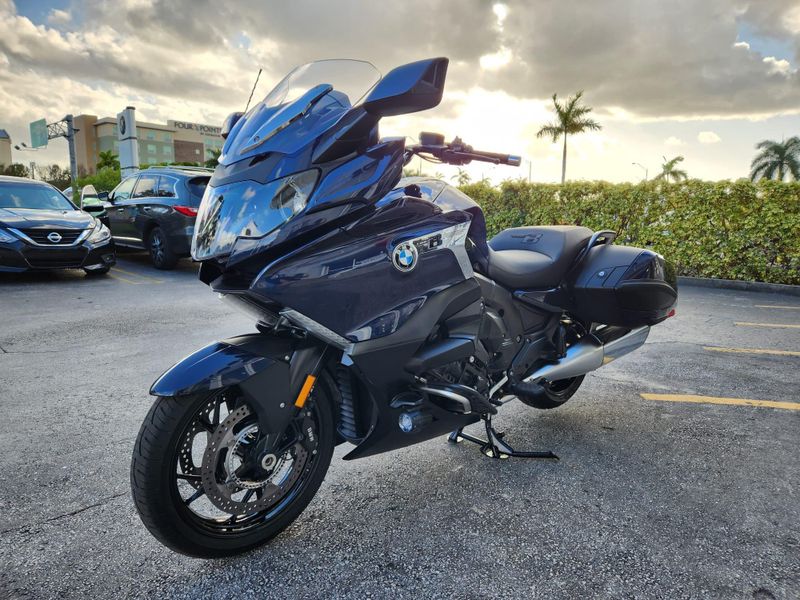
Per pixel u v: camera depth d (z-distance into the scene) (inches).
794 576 82.9
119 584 80.8
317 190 79.7
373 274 85.4
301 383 84.7
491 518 98.0
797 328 247.4
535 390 115.3
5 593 78.4
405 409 91.3
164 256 397.7
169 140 5083.7
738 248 379.9
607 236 135.5
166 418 77.3
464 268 97.3
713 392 163.6
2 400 151.8
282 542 91.1
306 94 84.7
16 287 335.3
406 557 87.1
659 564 85.4
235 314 263.9
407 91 74.7
